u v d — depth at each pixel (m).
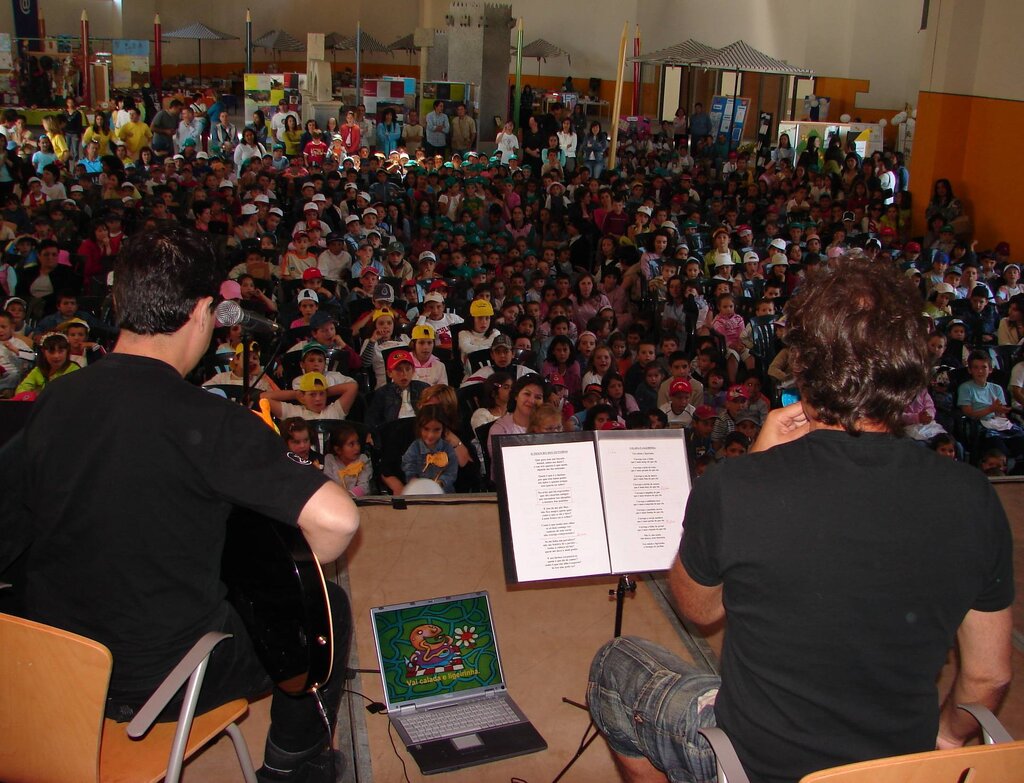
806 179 15.10
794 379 1.50
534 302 8.24
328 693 2.01
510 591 3.23
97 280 8.05
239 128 21.16
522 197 13.81
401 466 4.80
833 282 1.43
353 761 2.41
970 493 1.35
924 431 6.46
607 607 3.19
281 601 1.75
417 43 19.69
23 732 1.66
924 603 1.33
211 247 1.78
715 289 8.88
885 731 1.35
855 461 1.36
